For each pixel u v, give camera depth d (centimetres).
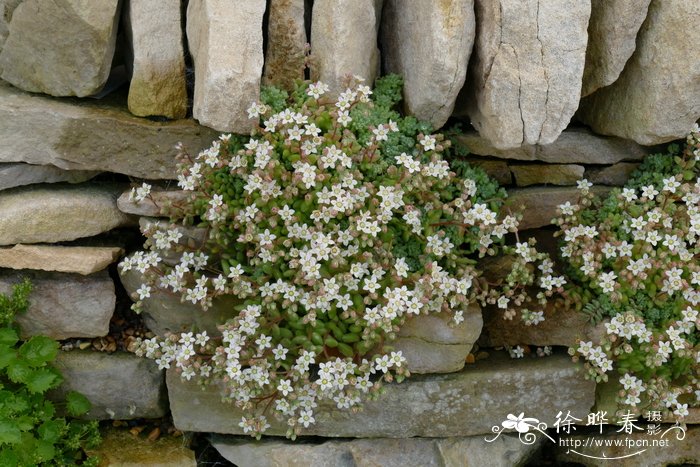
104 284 87
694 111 83
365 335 81
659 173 87
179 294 86
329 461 86
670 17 81
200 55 83
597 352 83
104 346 88
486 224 82
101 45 83
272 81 85
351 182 80
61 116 83
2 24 86
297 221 81
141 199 84
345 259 82
